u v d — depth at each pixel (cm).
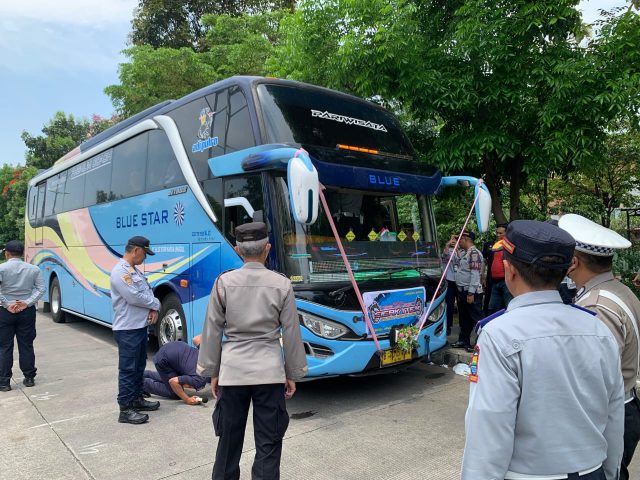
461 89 704
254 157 520
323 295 506
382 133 644
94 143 985
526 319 166
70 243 1047
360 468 386
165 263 699
